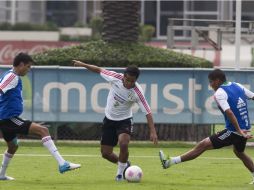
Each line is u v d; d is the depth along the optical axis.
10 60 111.19
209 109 51.69
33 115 52.28
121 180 33.84
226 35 80.31
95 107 52.03
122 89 32.53
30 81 52.12
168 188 31.38
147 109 32.62
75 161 42.81
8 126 32.47
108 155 33.97
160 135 53.12
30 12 167.88
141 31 145.12
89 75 51.81
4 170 33.97
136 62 56.84
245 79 51.22
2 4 160.38
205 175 36.94
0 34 140.88
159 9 150.62
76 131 53.75
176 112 51.78
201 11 145.25
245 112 32.31
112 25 59.44
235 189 31.50
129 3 59.53
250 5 139.25
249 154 48.16
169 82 51.53
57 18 169.62
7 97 32.34
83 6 168.25
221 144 32.66
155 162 42.84
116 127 33.28
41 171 37.81
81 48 58.28
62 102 52.19
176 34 128.00
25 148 50.19
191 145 51.94
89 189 30.80
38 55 58.03
